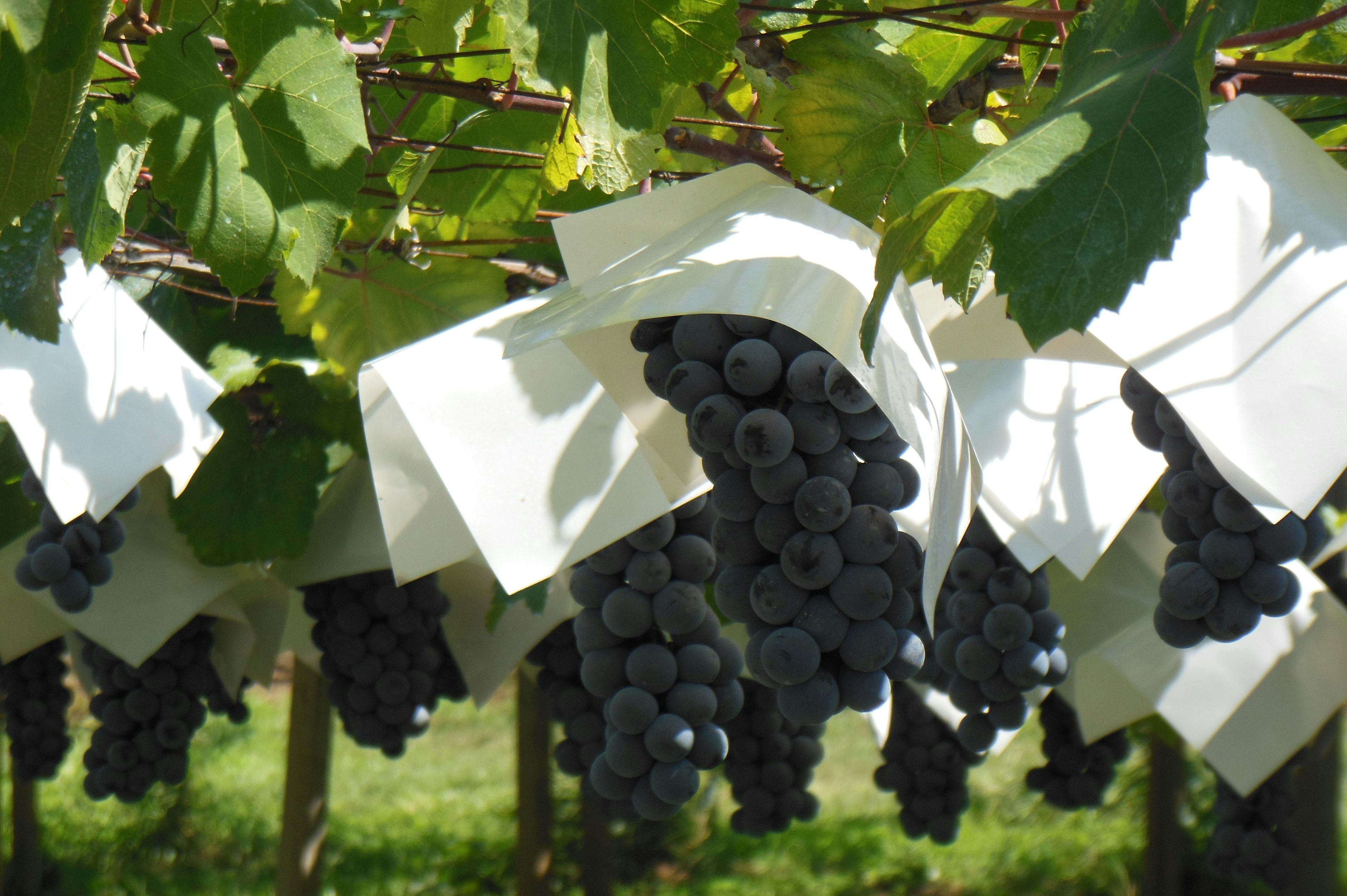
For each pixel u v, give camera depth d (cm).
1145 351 90
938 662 120
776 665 89
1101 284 84
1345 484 137
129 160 106
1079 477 113
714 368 91
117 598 146
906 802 152
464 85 118
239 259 103
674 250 92
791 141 113
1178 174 85
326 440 153
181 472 118
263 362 151
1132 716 149
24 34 88
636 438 102
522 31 102
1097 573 151
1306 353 89
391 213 140
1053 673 117
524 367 104
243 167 103
